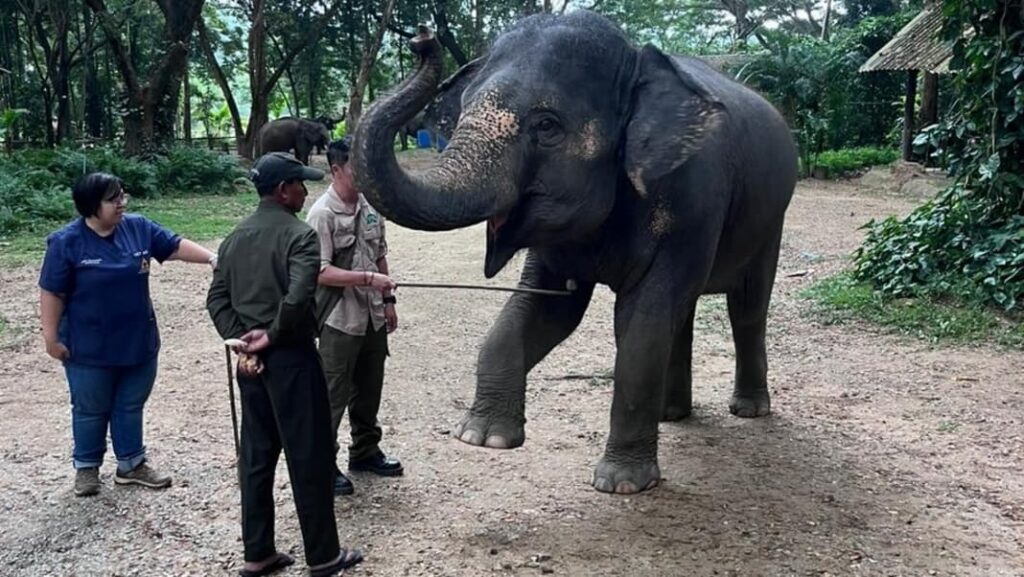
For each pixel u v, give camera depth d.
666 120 4.22
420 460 5.30
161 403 6.41
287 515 4.57
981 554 4.19
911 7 29.03
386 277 4.48
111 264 4.67
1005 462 5.35
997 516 4.61
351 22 38.50
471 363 7.54
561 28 4.22
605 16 4.46
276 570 4.00
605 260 4.57
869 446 5.58
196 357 7.68
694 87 4.29
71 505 4.72
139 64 39.97
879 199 19.83
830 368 7.29
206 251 5.11
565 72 4.11
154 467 5.20
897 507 4.68
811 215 16.98
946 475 5.14
